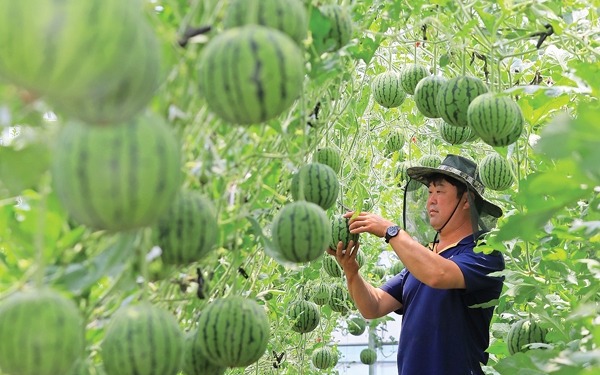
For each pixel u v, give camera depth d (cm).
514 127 444
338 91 462
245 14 273
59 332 208
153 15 256
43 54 157
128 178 190
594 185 245
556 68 632
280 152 397
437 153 955
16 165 238
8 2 156
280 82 238
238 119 243
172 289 347
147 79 182
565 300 537
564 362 328
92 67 162
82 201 192
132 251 275
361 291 634
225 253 395
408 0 512
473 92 473
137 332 246
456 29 565
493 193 722
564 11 506
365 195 779
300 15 279
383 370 2016
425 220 664
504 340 593
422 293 608
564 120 206
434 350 590
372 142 898
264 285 593
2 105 215
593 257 498
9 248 283
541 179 251
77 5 158
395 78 644
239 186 361
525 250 568
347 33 364
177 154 201
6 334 206
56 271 271
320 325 998
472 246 612
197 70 255
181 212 278
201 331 317
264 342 320
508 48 623
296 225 336
